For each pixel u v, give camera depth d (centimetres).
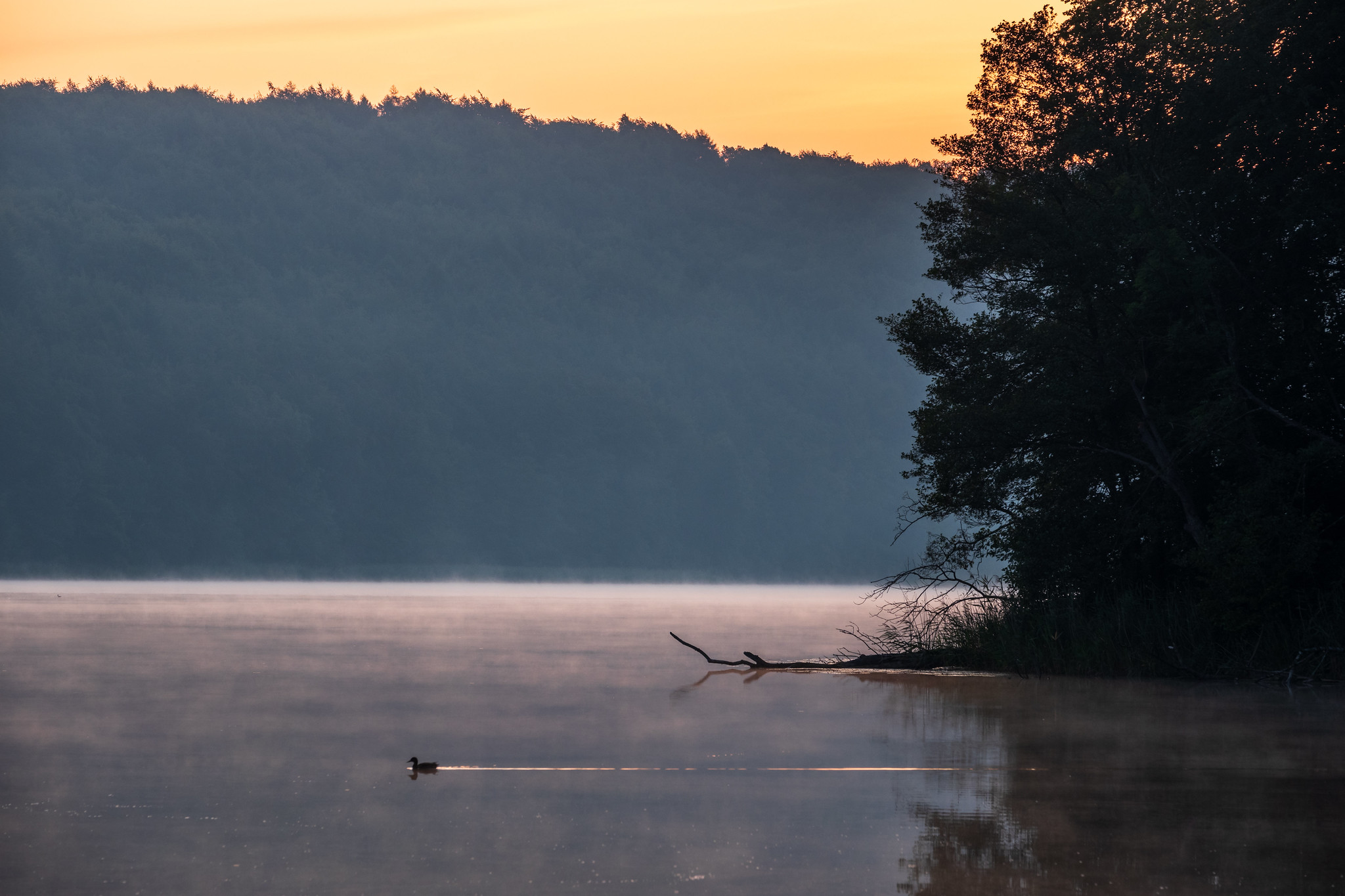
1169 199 7400
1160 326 7575
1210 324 7488
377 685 6212
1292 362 7412
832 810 3325
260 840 2980
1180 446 7412
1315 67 7344
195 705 5400
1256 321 7656
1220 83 7344
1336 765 4019
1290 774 3862
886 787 3634
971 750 4312
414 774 3838
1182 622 7369
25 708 5294
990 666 7725
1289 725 4972
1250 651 7012
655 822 3175
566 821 3194
